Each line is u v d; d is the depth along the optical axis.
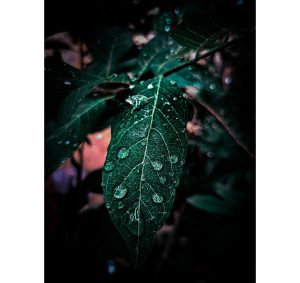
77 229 0.31
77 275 0.31
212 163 0.31
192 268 0.33
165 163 0.13
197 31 0.16
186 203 0.30
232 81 0.26
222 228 0.31
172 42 0.20
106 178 0.13
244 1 0.18
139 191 0.13
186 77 0.19
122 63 0.23
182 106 0.14
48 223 0.32
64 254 0.31
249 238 0.31
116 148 0.13
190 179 0.29
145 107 0.14
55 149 0.16
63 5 0.25
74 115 0.17
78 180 0.30
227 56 0.26
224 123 0.22
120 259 0.34
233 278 0.31
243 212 0.30
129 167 0.13
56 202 0.33
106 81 0.16
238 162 0.29
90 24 0.26
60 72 0.19
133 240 0.12
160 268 0.34
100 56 0.23
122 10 0.26
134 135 0.14
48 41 0.26
